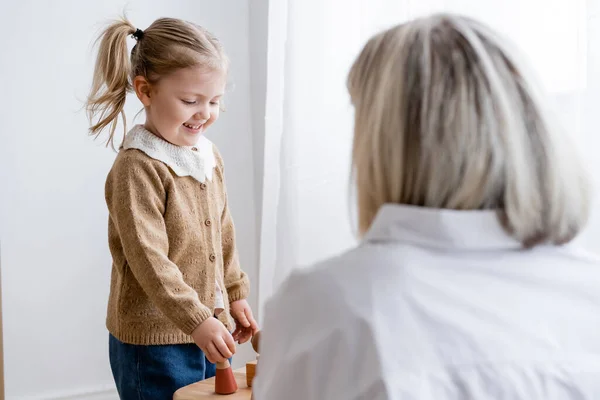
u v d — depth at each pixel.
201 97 1.36
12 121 1.94
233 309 1.49
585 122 1.17
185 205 1.37
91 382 2.07
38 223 1.99
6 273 1.96
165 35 1.35
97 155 2.03
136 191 1.31
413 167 0.56
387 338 0.53
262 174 2.17
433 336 0.53
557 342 0.54
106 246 2.06
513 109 0.56
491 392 0.52
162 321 1.33
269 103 1.83
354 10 1.63
